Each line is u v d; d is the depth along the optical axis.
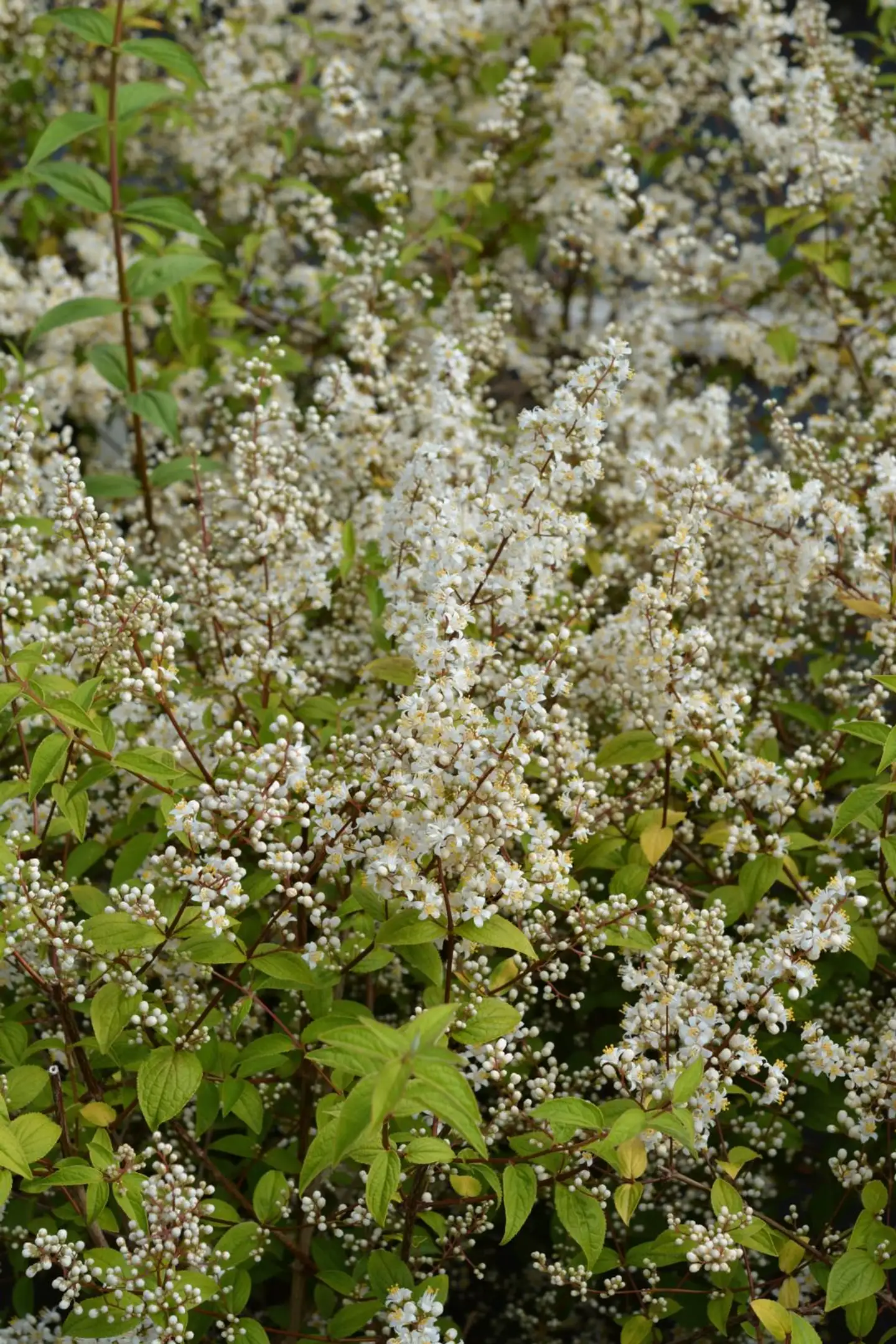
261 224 2.36
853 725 1.44
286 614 1.64
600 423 1.48
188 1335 1.40
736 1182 1.53
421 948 1.42
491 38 2.32
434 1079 1.25
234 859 1.39
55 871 1.60
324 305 2.04
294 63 2.62
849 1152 1.63
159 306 2.20
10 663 1.44
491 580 1.50
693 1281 1.64
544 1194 1.51
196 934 1.41
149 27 2.10
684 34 2.51
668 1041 1.44
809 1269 1.49
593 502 1.92
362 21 2.87
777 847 1.52
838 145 1.98
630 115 2.33
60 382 2.03
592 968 1.72
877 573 1.62
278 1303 1.75
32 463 1.62
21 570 1.63
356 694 1.64
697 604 1.81
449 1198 1.62
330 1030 1.27
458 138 2.46
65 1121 1.45
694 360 2.34
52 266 2.05
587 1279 1.53
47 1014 1.64
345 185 2.50
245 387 1.64
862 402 2.07
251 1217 1.61
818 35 2.15
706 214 2.52
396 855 1.40
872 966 1.51
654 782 1.60
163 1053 1.41
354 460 1.77
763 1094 1.45
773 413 1.78
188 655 1.77
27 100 2.53
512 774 1.41
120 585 1.53
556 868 1.44
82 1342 1.45
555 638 1.48
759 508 1.68
